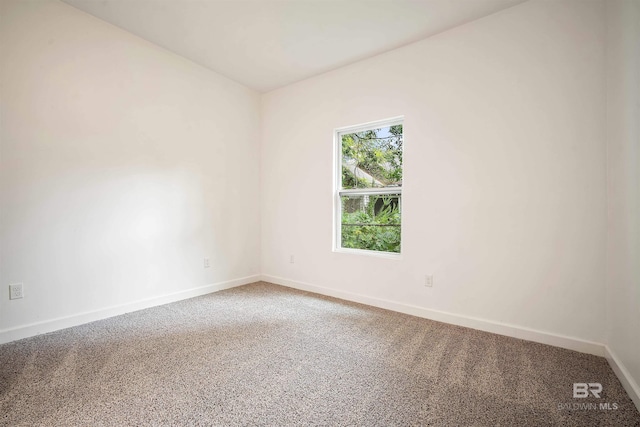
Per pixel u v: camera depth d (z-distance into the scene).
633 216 1.62
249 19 2.56
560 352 2.10
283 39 2.86
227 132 3.73
